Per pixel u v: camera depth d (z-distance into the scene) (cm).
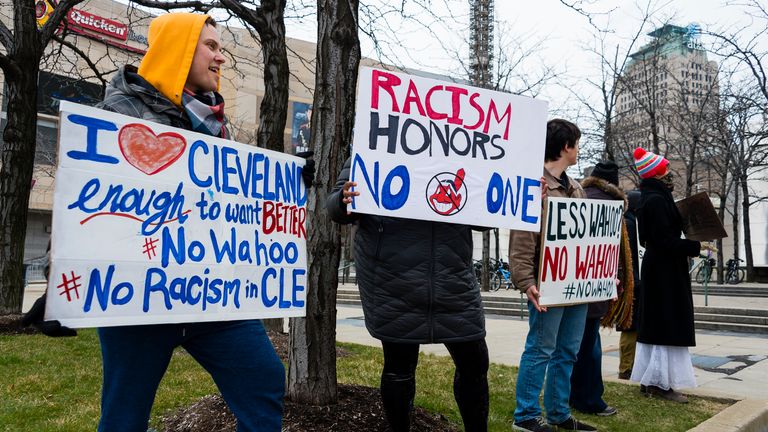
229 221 222
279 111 666
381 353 621
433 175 265
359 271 268
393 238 257
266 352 213
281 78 667
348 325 977
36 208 2997
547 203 329
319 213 330
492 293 1742
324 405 323
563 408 357
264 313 226
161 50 213
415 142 265
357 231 275
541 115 293
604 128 1773
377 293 257
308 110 3844
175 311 202
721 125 1705
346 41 341
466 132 274
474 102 277
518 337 843
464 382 273
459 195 268
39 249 3123
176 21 214
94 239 188
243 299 221
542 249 327
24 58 749
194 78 220
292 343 331
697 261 2261
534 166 290
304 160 251
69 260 183
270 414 209
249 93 3234
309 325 326
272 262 233
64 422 327
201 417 319
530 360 349
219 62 226
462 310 256
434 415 353
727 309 1034
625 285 399
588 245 350
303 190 250
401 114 264
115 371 197
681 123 2075
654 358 445
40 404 366
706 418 395
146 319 194
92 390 405
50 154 1970
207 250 213
